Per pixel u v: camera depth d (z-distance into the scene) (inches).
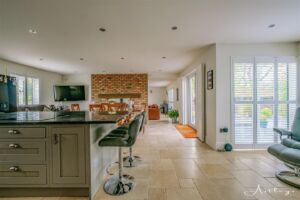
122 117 95.7
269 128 146.7
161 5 85.7
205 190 85.0
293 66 145.3
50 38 129.5
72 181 78.1
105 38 130.6
